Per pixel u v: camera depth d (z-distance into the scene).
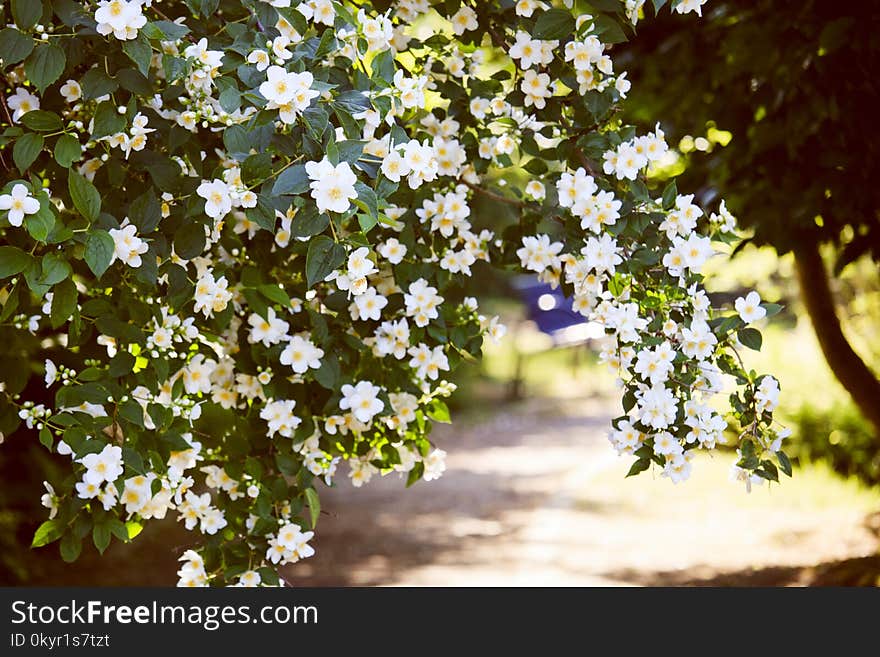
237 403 2.62
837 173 3.90
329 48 1.88
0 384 2.17
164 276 2.13
